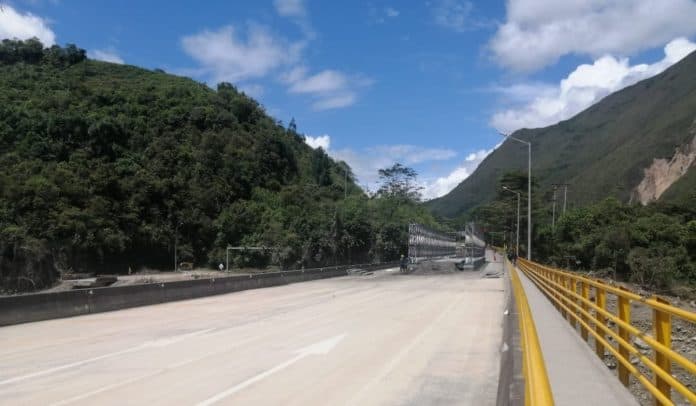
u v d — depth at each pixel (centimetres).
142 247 6919
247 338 1319
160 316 1770
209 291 2566
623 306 866
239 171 8719
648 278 6350
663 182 13312
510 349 702
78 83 8981
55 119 7400
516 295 1353
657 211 8388
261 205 8131
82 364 1016
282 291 2870
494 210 11862
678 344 2014
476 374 941
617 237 7112
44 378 905
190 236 7488
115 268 6469
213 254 7312
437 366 1005
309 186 10006
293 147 12156
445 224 15025
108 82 10125
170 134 8606
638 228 7225
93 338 1320
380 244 8431
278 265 6950
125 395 798
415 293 2741
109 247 6341
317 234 7512
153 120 8769
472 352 1143
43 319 1652
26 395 802
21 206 5775
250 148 9431
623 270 7081
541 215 11081
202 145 8612
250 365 1009
